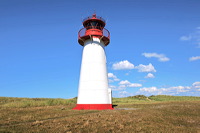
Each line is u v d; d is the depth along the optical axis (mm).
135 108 26562
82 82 26625
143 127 13195
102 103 25359
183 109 23031
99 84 26000
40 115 18359
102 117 16453
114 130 12164
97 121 14578
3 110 22266
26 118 16047
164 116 18172
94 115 17797
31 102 32688
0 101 40594
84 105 25266
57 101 36062
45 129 11844
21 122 14414
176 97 71125
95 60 26828
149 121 15359
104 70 27531
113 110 23156
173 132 12203
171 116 18359
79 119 15398
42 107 27875
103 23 28703
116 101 49844
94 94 25391
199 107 25031
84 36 27375
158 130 12578
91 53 27172
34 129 11750
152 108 24453
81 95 26094
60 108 26234
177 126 14234
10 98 47469
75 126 12719
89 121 14695
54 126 12680
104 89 26328
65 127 12367
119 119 15609
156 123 14742
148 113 19281
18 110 22500
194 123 15938
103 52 28469
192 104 30172
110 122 14344
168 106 26484
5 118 16031
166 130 12648
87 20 27797
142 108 25750
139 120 15375
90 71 26375
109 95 26859
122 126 13109
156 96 77000
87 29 28453
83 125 13078
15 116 17266
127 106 30906
